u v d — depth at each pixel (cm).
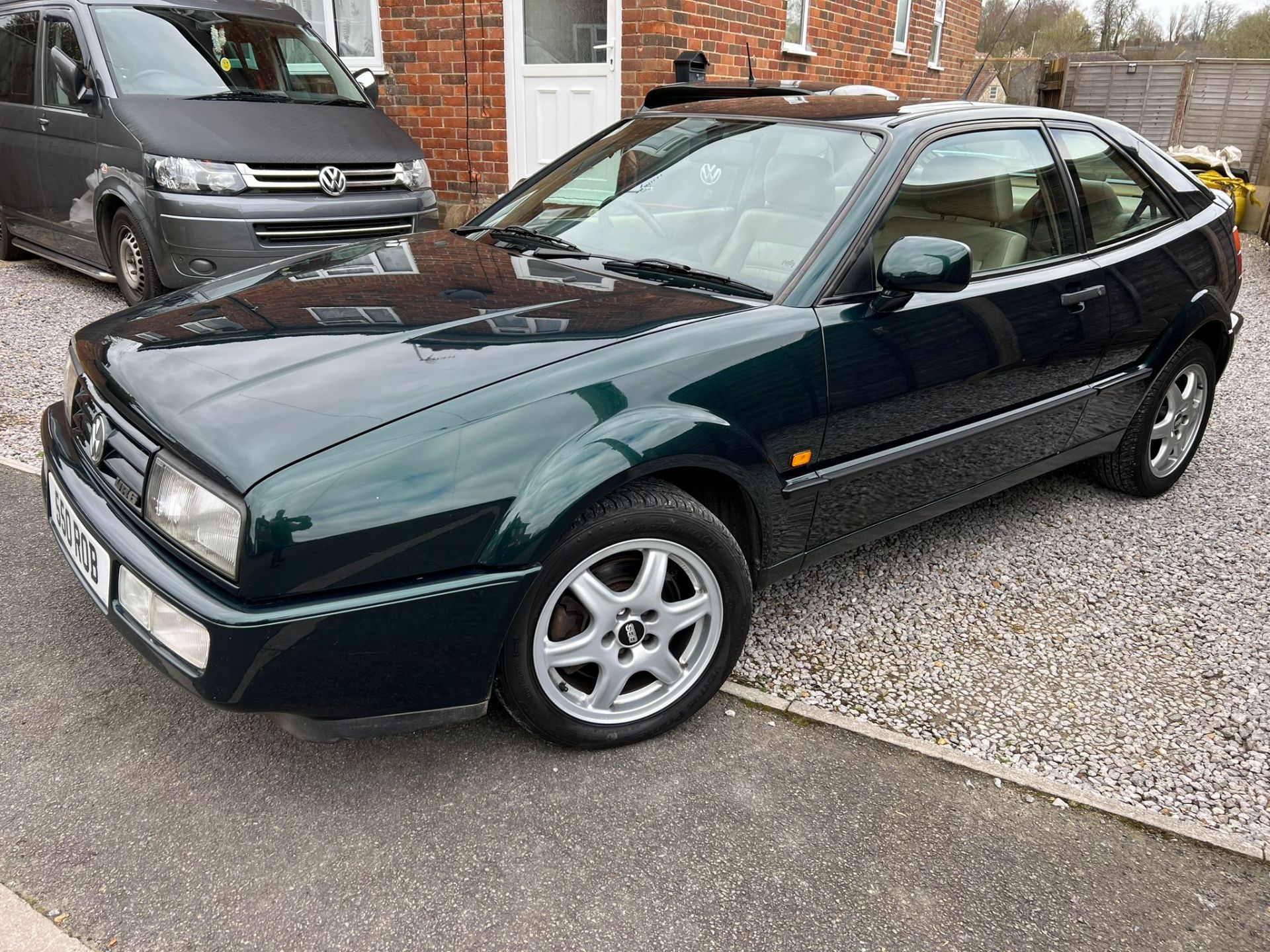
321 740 201
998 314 300
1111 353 355
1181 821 227
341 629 188
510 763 233
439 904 190
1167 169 398
